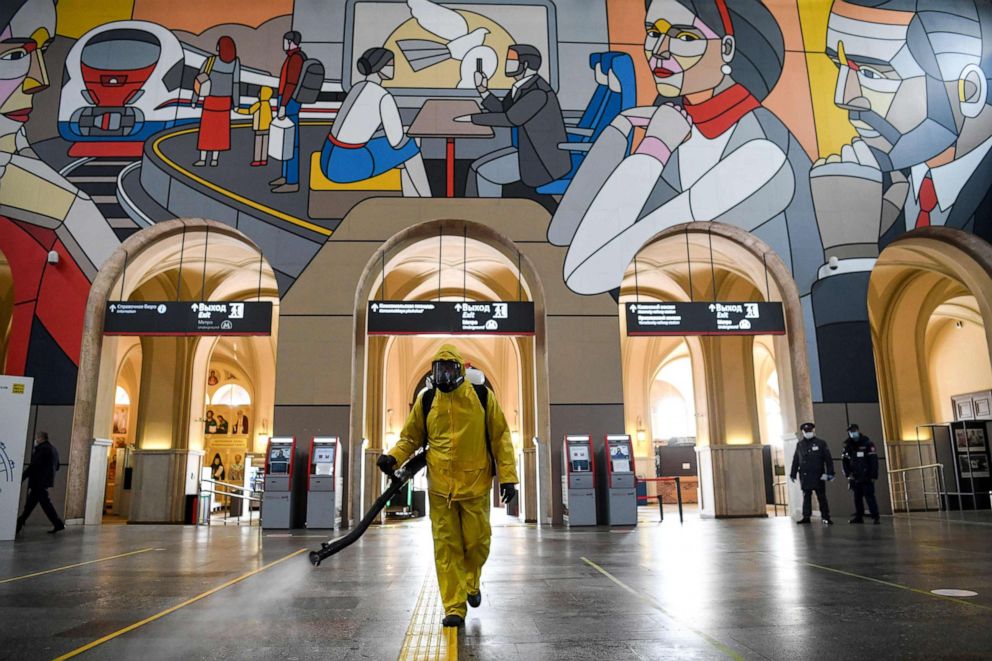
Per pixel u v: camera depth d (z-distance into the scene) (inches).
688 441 1109.7
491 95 551.2
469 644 126.6
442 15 561.3
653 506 965.8
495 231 531.5
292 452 477.1
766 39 573.0
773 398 1182.3
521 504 728.3
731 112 557.6
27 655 121.6
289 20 556.7
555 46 561.3
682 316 519.2
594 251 531.5
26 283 511.2
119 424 1057.5
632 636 131.9
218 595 187.2
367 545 342.6
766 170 550.6
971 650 119.2
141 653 122.3
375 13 560.4
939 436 757.3
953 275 682.8
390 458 154.4
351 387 502.0
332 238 523.2
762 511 729.0
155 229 525.7
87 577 225.6
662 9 572.7
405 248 541.0
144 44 549.3
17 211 519.8
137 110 538.0
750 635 132.0
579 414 508.7
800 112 562.3
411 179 534.6
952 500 730.2
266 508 466.0
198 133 536.1
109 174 527.2
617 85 557.6
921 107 570.3
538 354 533.3
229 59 548.7
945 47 581.6
